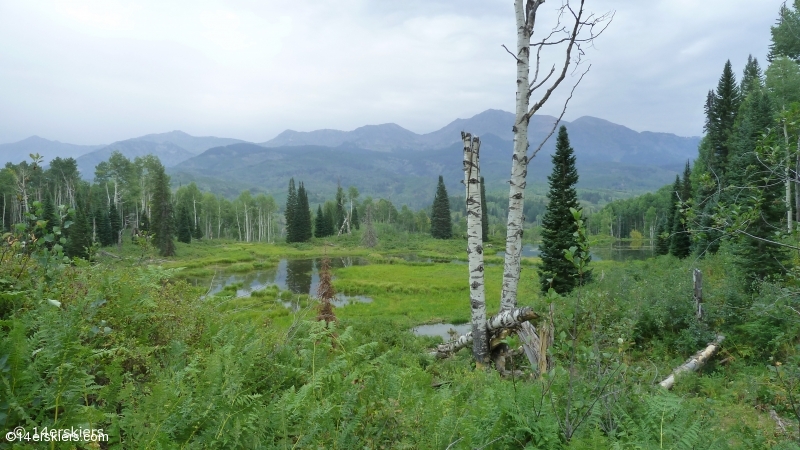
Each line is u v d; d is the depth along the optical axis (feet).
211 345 14.32
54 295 13.17
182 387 9.65
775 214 39.75
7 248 13.89
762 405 22.26
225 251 254.47
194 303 17.70
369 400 12.04
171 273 18.34
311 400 11.28
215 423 8.73
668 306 38.99
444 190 359.87
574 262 11.68
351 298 125.49
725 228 22.12
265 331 16.02
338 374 13.12
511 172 30.99
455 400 14.51
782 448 14.43
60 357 8.20
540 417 12.42
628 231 418.31
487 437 11.45
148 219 221.46
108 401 8.46
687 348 34.71
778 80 77.66
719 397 23.99
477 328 30.12
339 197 394.52
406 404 12.34
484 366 27.35
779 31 74.13
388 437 10.90
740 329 34.60
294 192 360.28
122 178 283.79
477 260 30.60
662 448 11.41
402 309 105.09
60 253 14.96
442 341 50.49
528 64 30.32
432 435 10.86
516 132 30.83
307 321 17.13
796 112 19.06
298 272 179.52
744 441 15.49
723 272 54.24
